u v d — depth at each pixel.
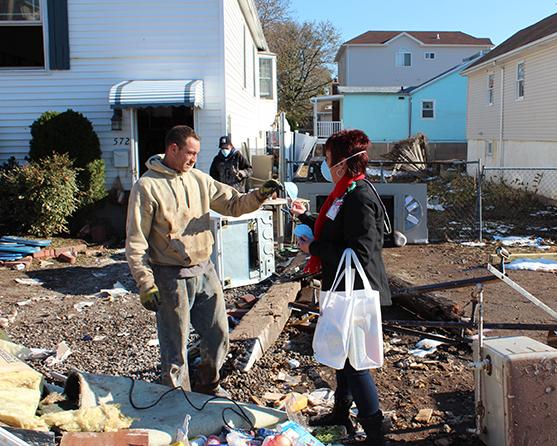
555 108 17.95
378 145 38.53
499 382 3.45
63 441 3.10
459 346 5.44
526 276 8.59
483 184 19.17
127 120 12.32
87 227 11.44
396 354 5.39
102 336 6.07
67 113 11.56
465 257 10.14
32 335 6.11
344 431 3.84
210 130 12.48
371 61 53.50
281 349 5.54
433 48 53.47
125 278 8.66
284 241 10.75
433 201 17.69
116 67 12.34
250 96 18.14
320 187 10.91
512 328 4.66
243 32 16.02
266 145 22.88
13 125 12.42
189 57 12.31
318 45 52.16
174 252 3.78
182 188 3.83
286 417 3.83
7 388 3.43
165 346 3.89
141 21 12.23
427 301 6.02
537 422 3.38
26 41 12.83
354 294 3.42
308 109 53.72
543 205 16.81
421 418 4.13
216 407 3.73
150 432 3.34
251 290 7.78
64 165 10.89
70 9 12.18
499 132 22.88
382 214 3.58
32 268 9.27
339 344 3.42
